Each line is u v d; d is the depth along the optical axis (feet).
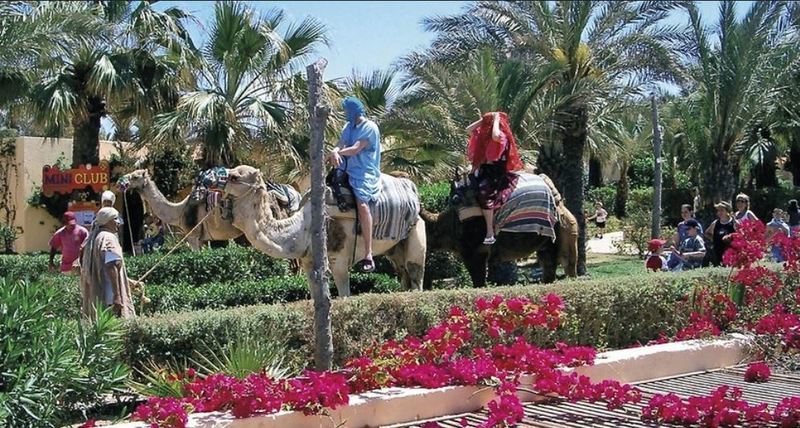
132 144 80.33
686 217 44.50
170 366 22.31
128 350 22.08
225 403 17.10
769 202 101.96
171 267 46.88
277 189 41.22
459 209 35.91
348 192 30.07
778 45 71.20
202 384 17.88
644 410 18.90
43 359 16.85
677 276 30.86
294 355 23.18
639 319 29.63
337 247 30.12
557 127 62.85
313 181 19.84
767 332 25.34
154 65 63.36
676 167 137.39
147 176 44.45
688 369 24.29
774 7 69.82
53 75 62.28
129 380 20.71
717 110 74.69
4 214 87.51
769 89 72.38
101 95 62.59
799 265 30.01
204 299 40.75
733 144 77.36
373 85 70.69
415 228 33.42
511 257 36.06
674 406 18.56
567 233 38.14
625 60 65.72
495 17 66.44
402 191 32.48
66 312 23.58
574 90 60.03
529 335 26.45
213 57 61.57
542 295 27.22
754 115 74.43
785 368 25.03
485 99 59.26
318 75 19.67
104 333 18.39
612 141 102.06
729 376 23.89
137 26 62.95
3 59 51.52
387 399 18.37
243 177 29.89
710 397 18.78
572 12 64.03
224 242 61.36
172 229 64.95
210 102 58.03
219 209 31.89
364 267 30.01
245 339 21.56
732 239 29.27
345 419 17.71
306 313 23.72
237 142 60.08
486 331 22.40
